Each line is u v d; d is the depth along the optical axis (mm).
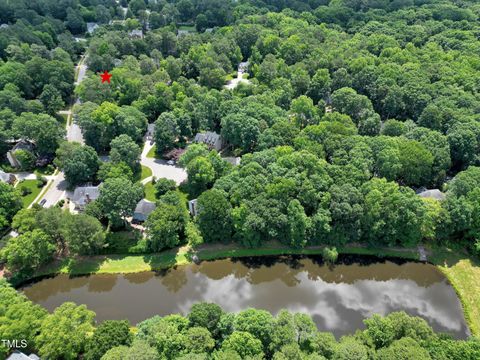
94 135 129875
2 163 127938
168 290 91125
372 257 99375
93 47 181500
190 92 157000
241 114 130000
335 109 149750
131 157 122438
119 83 159000
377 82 153875
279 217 95500
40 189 118000
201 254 98625
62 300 88562
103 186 101438
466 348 62094
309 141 117688
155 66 173375
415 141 115750
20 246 85625
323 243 101062
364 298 89688
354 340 67375
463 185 100062
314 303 88312
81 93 152000
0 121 125938
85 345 67125
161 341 64000
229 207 98438
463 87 147875
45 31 198500
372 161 111125
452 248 100438
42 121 126562
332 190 98812
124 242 98750
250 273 95625
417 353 60125
